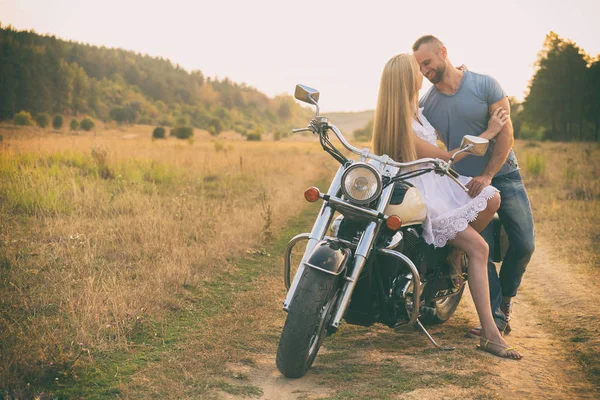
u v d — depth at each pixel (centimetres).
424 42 434
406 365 377
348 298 343
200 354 381
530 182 1445
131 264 580
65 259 570
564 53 7212
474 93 438
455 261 432
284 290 548
